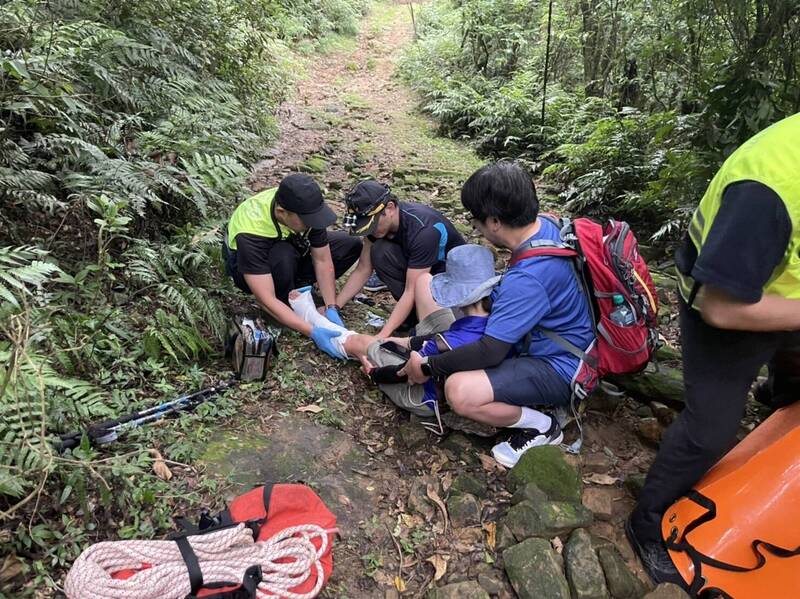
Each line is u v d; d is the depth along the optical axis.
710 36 4.54
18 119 3.28
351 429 2.62
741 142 3.93
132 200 3.04
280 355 2.96
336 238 3.55
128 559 1.71
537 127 7.32
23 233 2.90
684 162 4.20
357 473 2.39
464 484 2.32
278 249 3.09
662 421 2.77
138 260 2.94
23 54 3.15
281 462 2.35
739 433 2.63
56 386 2.12
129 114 3.97
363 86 10.32
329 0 13.10
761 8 3.76
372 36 13.53
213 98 5.11
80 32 3.75
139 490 2.00
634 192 5.10
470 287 2.59
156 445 2.29
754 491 1.96
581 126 6.60
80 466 1.90
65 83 3.21
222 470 2.25
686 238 1.87
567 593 1.90
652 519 2.05
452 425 2.61
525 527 2.09
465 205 2.39
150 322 2.79
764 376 2.93
